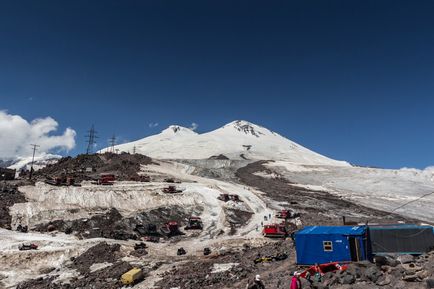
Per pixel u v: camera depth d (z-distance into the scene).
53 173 124.00
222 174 163.12
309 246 33.00
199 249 63.19
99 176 115.69
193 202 96.31
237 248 61.69
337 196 128.00
